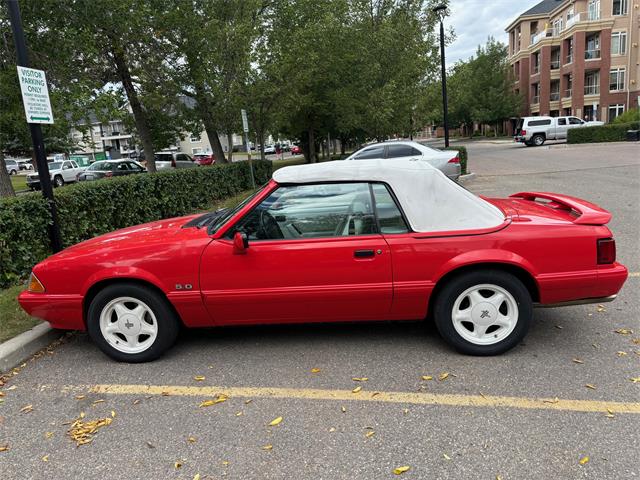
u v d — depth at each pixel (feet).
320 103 69.46
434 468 7.93
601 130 95.30
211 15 48.91
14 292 17.57
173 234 12.67
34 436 9.46
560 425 8.93
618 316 13.94
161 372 11.93
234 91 47.52
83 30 37.58
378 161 12.48
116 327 12.34
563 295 11.48
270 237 11.94
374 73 59.41
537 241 11.27
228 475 8.01
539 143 111.86
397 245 11.45
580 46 133.90
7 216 18.40
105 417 10.02
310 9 58.08
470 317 11.67
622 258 19.26
